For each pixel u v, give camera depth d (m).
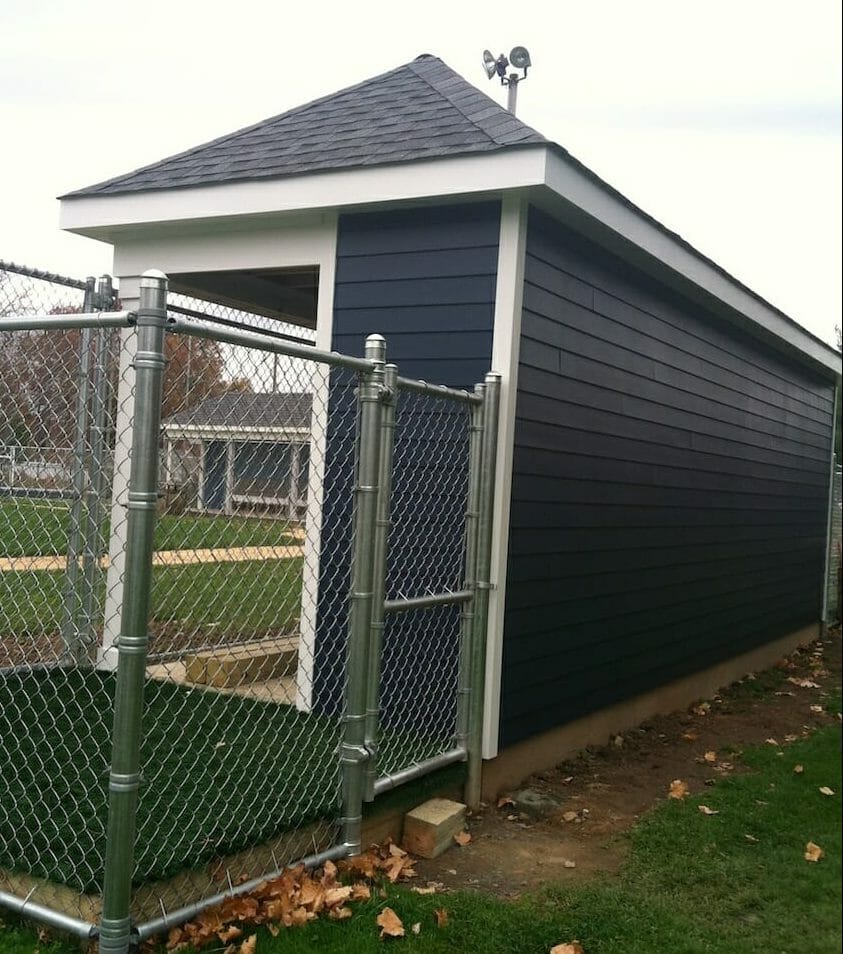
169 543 2.91
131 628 2.45
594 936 3.04
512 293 4.22
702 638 7.35
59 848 2.75
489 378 4.13
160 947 2.62
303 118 5.36
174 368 3.14
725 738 6.12
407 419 4.50
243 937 2.75
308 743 3.89
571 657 5.13
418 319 4.46
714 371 7.32
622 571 5.77
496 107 4.63
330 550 4.49
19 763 3.46
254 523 3.18
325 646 4.43
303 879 3.04
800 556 10.45
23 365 4.10
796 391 9.89
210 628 3.63
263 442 3.19
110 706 4.16
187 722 3.72
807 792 4.85
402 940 2.87
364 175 4.38
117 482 4.47
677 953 2.97
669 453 6.45
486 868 3.62
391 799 3.64
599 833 4.10
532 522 4.59
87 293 4.53
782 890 3.54
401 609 3.61
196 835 2.85
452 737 4.20
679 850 3.91
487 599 4.22
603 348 5.30
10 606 4.43
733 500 7.94
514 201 4.22
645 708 6.37
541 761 4.93
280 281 5.86
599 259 5.20
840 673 9.09
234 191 4.70
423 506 4.45
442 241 4.41
